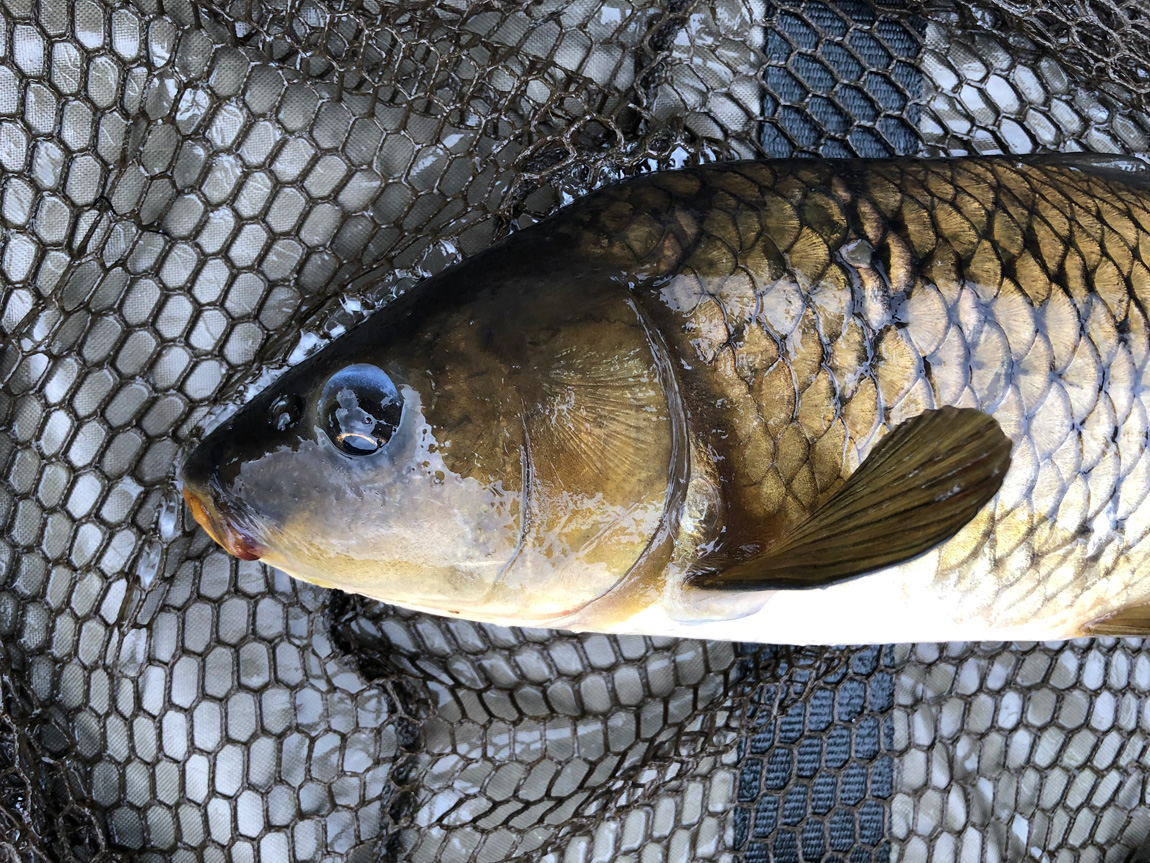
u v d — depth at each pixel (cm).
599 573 33
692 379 33
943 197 34
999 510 34
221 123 38
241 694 40
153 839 39
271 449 32
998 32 40
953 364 33
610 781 40
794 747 42
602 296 32
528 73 38
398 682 40
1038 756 44
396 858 41
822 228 33
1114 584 36
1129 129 42
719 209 33
